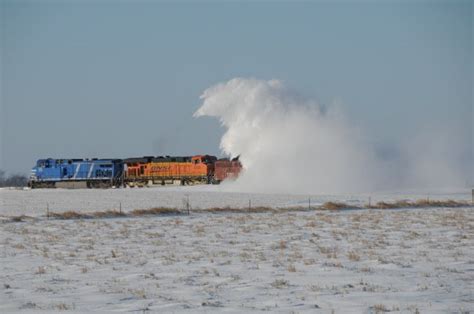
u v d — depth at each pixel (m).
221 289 27.00
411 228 54.44
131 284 28.67
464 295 25.06
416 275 30.00
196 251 40.84
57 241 47.56
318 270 31.89
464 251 38.84
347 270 31.75
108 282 29.27
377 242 44.16
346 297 24.81
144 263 35.44
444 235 48.56
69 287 28.05
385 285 27.39
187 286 27.92
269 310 22.55
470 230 52.03
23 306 23.70
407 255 37.12
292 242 45.47
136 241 47.31
